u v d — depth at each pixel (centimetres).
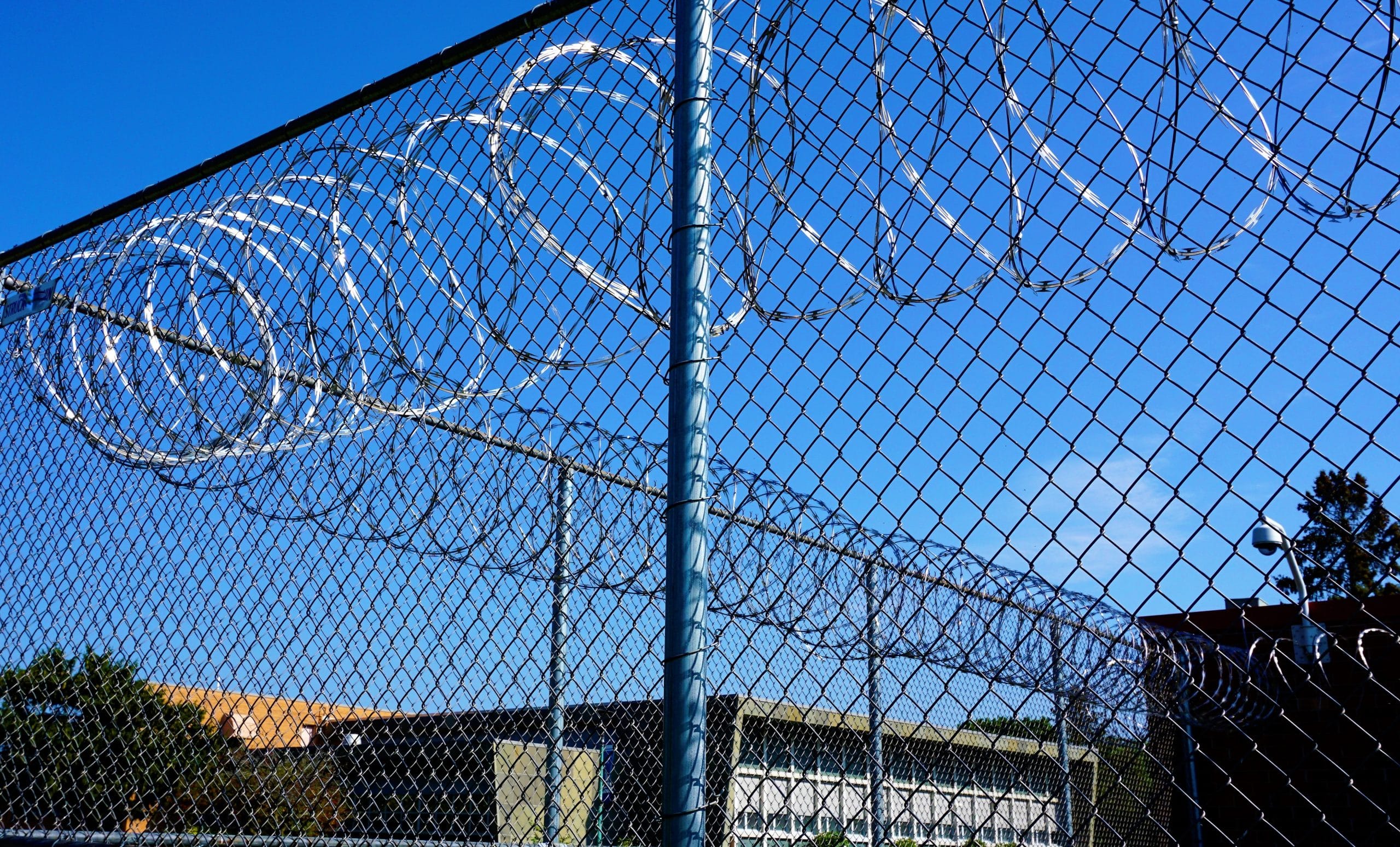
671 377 180
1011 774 164
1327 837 377
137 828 289
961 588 176
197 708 262
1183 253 149
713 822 179
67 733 283
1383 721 379
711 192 188
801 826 184
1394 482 128
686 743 163
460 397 222
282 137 272
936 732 167
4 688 294
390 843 259
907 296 170
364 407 241
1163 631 173
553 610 214
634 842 300
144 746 267
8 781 293
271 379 257
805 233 181
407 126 246
